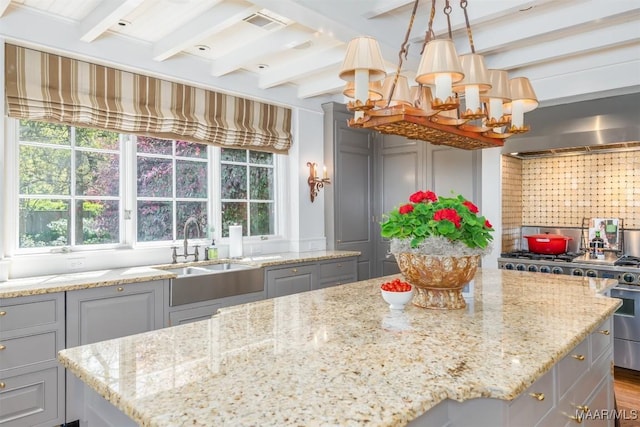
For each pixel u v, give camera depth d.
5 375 2.27
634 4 2.55
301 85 4.54
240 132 4.06
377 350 1.38
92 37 2.91
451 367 1.23
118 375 1.18
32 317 2.36
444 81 1.79
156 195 3.65
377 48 1.83
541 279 2.76
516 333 1.57
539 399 1.30
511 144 3.98
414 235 1.85
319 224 4.80
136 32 3.12
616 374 3.41
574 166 4.12
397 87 2.27
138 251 3.42
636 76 3.30
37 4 2.70
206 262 3.65
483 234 1.83
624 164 3.81
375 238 5.18
